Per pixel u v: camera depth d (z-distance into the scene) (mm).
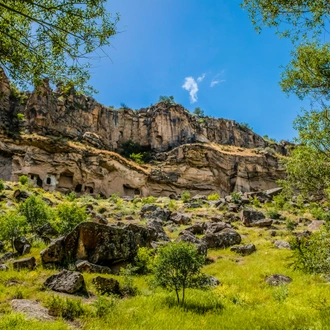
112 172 53312
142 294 9289
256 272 11766
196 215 27125
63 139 51438
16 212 17469
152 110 77938
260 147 89250
